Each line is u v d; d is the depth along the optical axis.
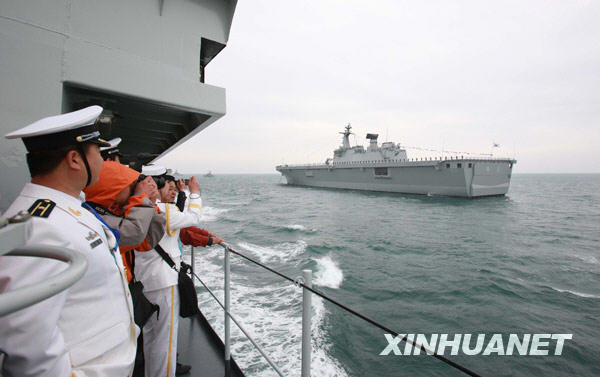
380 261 15.27
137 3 2.22
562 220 29.83
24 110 1.73
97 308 0.99
